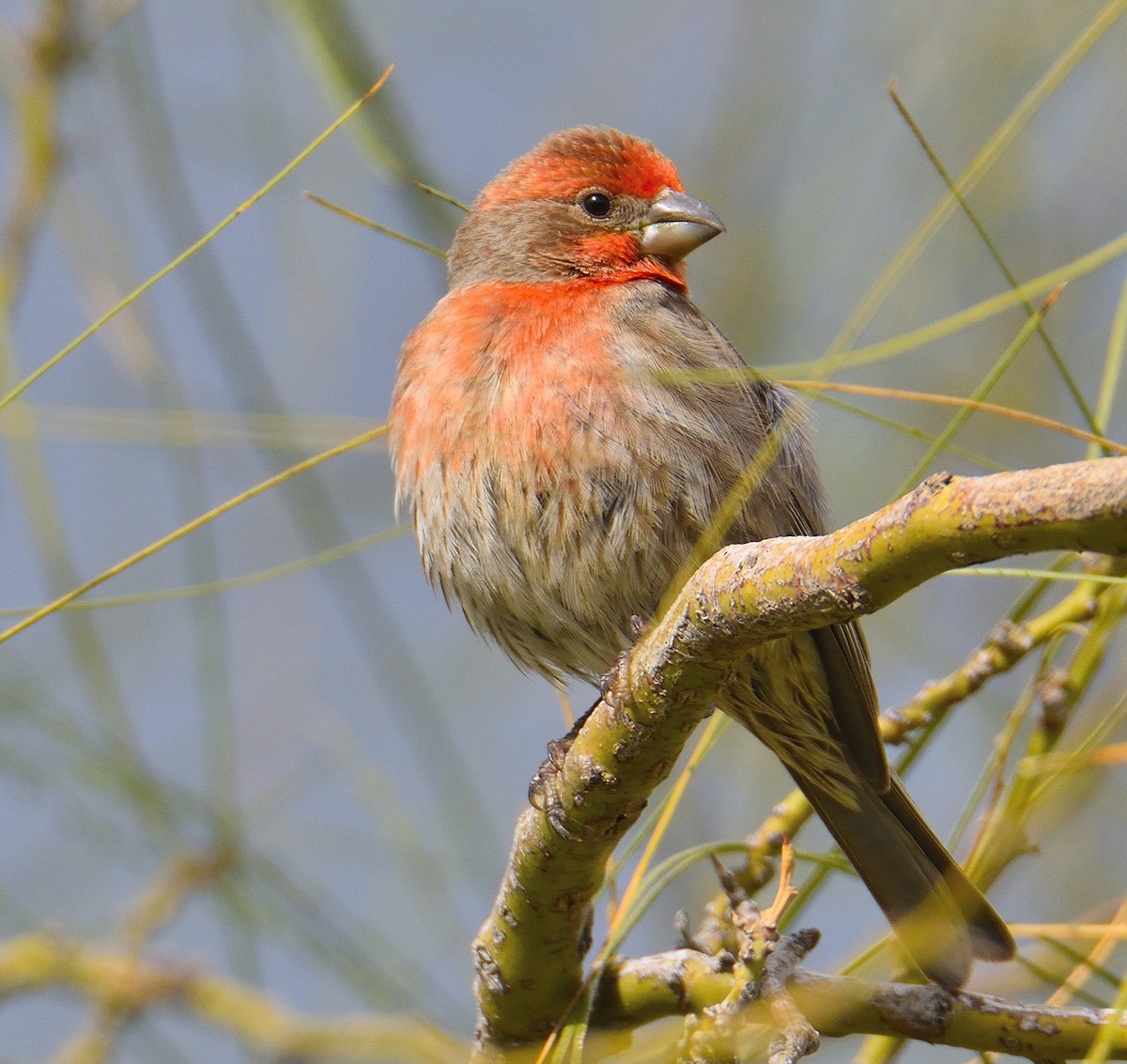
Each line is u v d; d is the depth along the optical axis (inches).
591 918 265.7
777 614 200.5
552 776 251.8
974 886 250.4
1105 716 265.3
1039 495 162.6
